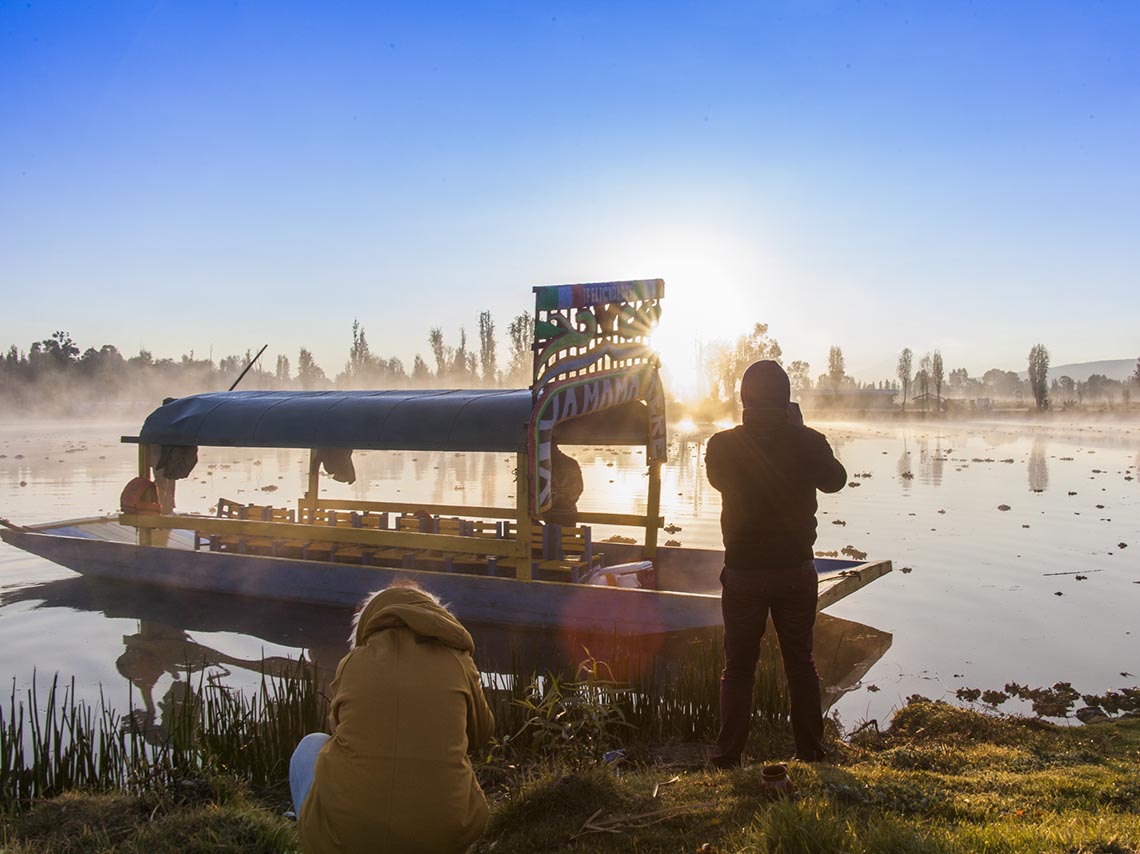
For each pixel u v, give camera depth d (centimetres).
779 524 542
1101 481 2900
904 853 370
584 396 1166
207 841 475
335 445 1303
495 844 450
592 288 1161
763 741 621
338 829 317
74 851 471
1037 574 1398
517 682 701
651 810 466
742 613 554
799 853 381
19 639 1093
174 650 1053
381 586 1212
